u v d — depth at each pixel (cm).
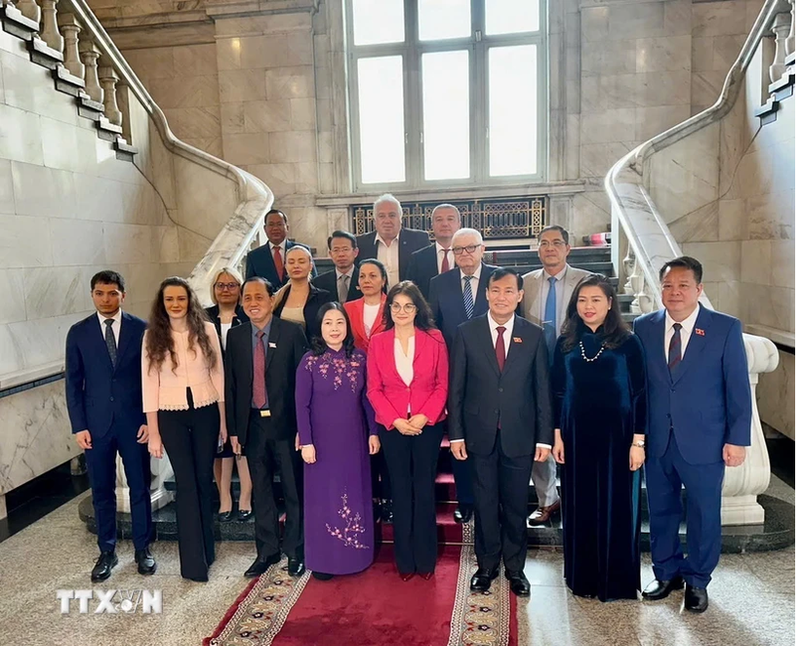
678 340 262
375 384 284
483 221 711
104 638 257
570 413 271
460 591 282
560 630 253
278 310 344
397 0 736
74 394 297
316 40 720
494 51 732
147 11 730
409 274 369
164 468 374
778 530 314
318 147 732
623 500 266
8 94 396
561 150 698
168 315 295
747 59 479
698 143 511
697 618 259
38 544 352
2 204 391
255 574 303
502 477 280
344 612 266
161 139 571
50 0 445
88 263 476
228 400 301
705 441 254
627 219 449
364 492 296
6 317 395
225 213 573
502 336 275
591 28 677
